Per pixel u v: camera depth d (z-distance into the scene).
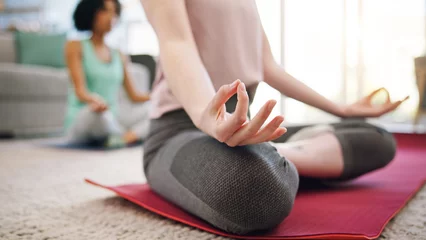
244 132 0.54
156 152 0.93
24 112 3.05
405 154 1.96
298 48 3.65
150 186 0.99
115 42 5.16
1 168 1.60
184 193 0.75
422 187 1.16
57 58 3.64
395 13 3.59
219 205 0.67
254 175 0.64
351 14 3.61
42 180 1.33
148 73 3.64
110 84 2.57
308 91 1.03
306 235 0.67
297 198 0.96
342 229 0.71
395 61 3.61
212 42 0.85
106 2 2.40
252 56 0.90
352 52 3.62
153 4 0.78
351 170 1.03
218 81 0.87
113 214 0.87
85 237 0.72
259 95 2.35
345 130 1.05
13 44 3.65
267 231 0.71
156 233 0.73
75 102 2.52
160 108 0.93
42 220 0.83
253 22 0.90
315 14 3.63
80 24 2.46
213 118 0.57
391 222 0.79
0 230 0.76
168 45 0.73
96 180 1.34
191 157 0.74
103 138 2.38
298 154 0.97
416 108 3.19
